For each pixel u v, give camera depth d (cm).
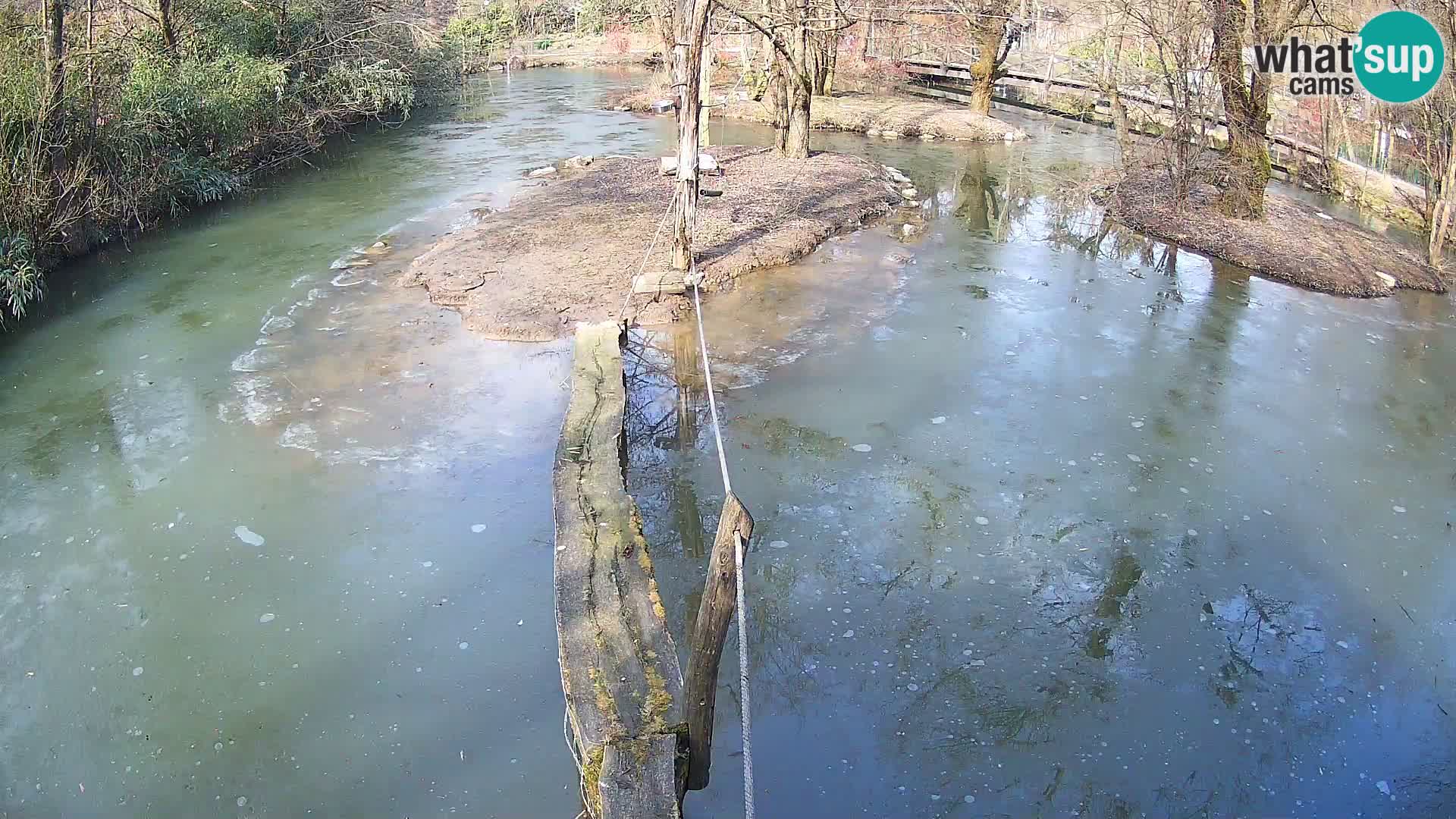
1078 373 832
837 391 792
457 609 536
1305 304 1012
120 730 457
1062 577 569
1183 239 1220
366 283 1028
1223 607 545
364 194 1423
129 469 671
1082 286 1059
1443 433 736
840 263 1123
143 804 420
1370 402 786
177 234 1212
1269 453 705
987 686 488
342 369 820
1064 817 413
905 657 507
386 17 2131
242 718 462
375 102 1927
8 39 1073
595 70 3172
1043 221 1346
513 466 676
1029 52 2780
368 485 652
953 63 2814
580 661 439
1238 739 456
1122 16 1839
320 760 439
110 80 1204
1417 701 481
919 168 1711
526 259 1070
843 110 2188
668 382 808
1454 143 1069
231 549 586
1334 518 627
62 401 768
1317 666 502
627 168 1547
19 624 525
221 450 694
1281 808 420
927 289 1039
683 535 607
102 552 583
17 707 472
